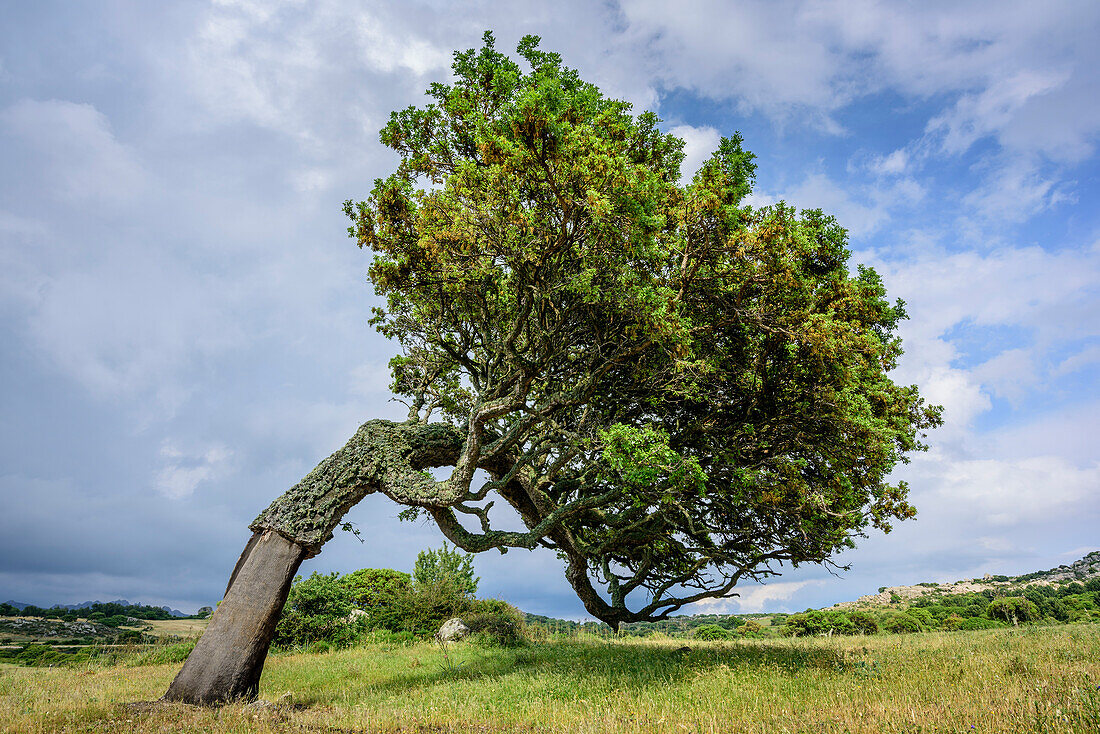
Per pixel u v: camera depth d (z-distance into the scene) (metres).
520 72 13.44
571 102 12.20
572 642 23.66
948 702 7.87
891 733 6.52
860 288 13.73
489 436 17.56
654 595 17.16
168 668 20.58
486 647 22.88
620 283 12.99
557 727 8.75
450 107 14.84
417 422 17.06
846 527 14.12
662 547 17.58
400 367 18.59
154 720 9.77
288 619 26.77
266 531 14.20
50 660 24.41
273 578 13.65
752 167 13.57
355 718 10.33
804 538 14.59
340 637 27.30
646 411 15.95
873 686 9.71
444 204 13.33
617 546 16.61
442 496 14.69
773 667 12.38
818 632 36.69
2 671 19.84
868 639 22.11
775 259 12.94
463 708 10.55
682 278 14.03
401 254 16.08
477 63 15.10
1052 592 55.50
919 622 37.34
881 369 15.79
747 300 14.30
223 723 9.49
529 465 17.89
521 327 14.42
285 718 10.62
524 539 14.87
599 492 17.14
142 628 45.69
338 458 15.32
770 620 54.25
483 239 13.16
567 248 13.16
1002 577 73.25
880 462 13.57
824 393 13.27
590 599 18.39
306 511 14.24
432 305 17.03
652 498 13.43
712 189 12.84
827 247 14.06
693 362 13.74
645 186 11.58
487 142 11.86
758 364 14.13
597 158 11.09
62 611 50.62
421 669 17.61
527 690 11.86
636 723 8.25
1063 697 7.21
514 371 15.74
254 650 13.03
